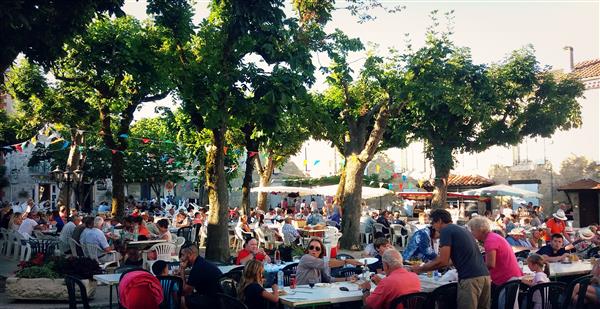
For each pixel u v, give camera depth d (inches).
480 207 1353.3
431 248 419.2
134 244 592.1
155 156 1485.0
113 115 946.1
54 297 446.3
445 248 290.7
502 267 330.0
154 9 622.8
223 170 666.8
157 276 337.7
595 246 574.9
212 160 663.1
